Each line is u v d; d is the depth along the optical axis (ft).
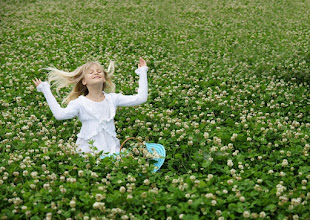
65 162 13.93
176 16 52.60
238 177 12.30
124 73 27.84
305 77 25.04
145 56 32.55
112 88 17.71
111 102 15.62
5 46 37.04
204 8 58.03
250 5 59.06
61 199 11.43
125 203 11.26
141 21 49.08
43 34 42.29
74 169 13.21
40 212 10.93
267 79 25.91
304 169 13.24
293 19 48.78
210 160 13.60
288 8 56.08
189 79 25.71
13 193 11.73
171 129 17.28
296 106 20.10
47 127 18.28
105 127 15.08
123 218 10.41
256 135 16.39
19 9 58.23
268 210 10.93
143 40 38.65
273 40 38.50
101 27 45.42
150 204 11.18
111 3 62.39
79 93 16.51
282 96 21.97
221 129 16.74
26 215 10.66
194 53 34.06
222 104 19.90
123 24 47.09
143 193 11.10
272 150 15.33
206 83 24.39
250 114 19.06
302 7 56.49
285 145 15.25
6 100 21.91
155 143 15.47
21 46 36.65
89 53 33.73
